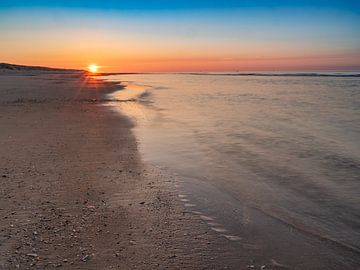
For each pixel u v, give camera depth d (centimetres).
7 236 566
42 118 1808
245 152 1182
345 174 941
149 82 7719
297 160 1080
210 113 2211
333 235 605
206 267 500
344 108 2544
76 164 991
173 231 608
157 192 800
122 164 1012
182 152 1177
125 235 586
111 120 1795
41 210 672
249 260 521
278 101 3112
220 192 812
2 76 7806
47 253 519
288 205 738
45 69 16362
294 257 532
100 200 737
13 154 1076
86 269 481
